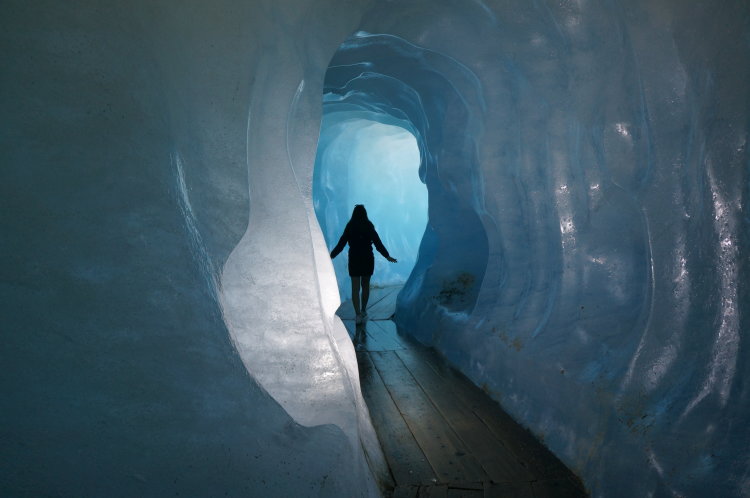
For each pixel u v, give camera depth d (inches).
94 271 51.4
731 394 93.2
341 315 336.8
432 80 225.1
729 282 99.3
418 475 108.9
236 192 81.7
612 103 117.1
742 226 97.6
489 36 155.5
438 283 270.1
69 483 42.1
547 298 160.2
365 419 120.9
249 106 85.2
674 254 108.0
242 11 87.1
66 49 53.1
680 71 101.0
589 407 112.5
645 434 94.7
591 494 99.1
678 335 105.1
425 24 164.1
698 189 104.1
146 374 52.7
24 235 46.9
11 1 50.4
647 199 110.9
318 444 74.6
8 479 39.2
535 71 145.7
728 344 97.3
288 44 101.9
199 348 61.2
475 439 126.7
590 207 145.4
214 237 76.8
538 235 166.7
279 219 96.4
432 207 283.9
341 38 130.6
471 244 276.5
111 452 46.4
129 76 58.9
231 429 60.6
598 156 131.6
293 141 116.6
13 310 44.8
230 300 88.9
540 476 107.3
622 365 112.4
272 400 75.5
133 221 56.3
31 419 42.8
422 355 216.2
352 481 76.0
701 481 82.1
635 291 139.1
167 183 61.7
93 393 47.7
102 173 53.9
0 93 47.8
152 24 66.9
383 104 315.3
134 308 54.1
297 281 95.4
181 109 72.1
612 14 109.7
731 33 92.4
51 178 49.7
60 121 51.3
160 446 50.8
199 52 79.6
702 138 101.0
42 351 45.6
